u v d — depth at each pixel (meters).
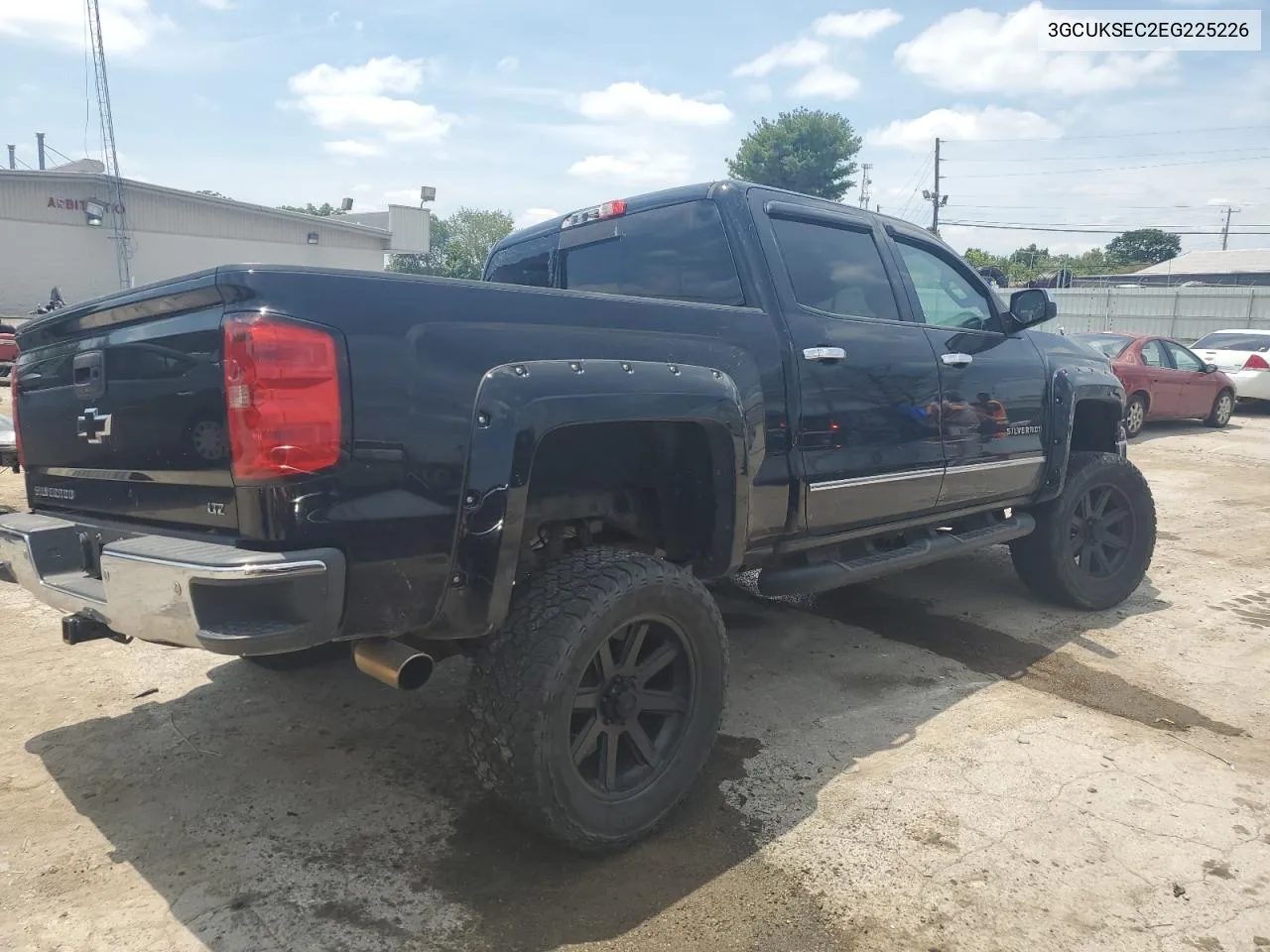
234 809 2.88
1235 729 3.58
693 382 2.80
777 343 3.30
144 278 30.00
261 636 2.01
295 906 2.40
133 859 2.61
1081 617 4.97
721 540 2.99
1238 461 10.62
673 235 3.72
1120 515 5.16
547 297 2.56
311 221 33.97
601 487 2.95
